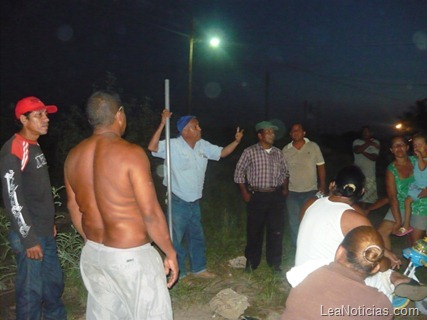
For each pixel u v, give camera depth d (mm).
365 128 8875
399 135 5645
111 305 3361
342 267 2869
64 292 5449
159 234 3281
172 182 5734
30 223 3932
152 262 3346
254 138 21234
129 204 3268
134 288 3287
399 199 5637
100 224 3350
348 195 3623
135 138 11000
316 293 2834
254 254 6113
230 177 16156
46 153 13438
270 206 5977
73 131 11891
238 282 5855
